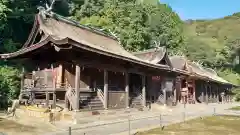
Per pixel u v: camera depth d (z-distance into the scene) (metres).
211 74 64.50
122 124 18.97
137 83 35.66
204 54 93.94
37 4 52.00
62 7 60.56
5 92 28.27
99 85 26.27
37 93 23.83
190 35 110.62
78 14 61.22
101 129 16.53
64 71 22.72
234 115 27.59
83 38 26.12
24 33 48.03
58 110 20.20
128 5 60.75
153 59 33.47
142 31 57.84
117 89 29.97
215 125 20.17
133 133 15.32
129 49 54.03
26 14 44.47
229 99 70.56
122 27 56.62
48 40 19.61
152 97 35.19
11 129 15.62
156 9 74.75
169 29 73.75
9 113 21.59
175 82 38.66
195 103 45.12
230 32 120.56
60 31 23.97
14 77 31.09
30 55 24.19
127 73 27.41
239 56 97.94
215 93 61.22
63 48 19.08
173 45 73.00
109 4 60.59
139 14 59.56
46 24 23.22
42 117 18.88
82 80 24.44
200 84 51.06
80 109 20.31
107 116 21.91
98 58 23.09
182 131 16.66
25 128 16.12
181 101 42.47
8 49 37.25
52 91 21.17
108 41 31.28
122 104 25.88
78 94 20.25
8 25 41.16
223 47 101.38
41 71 24.16
